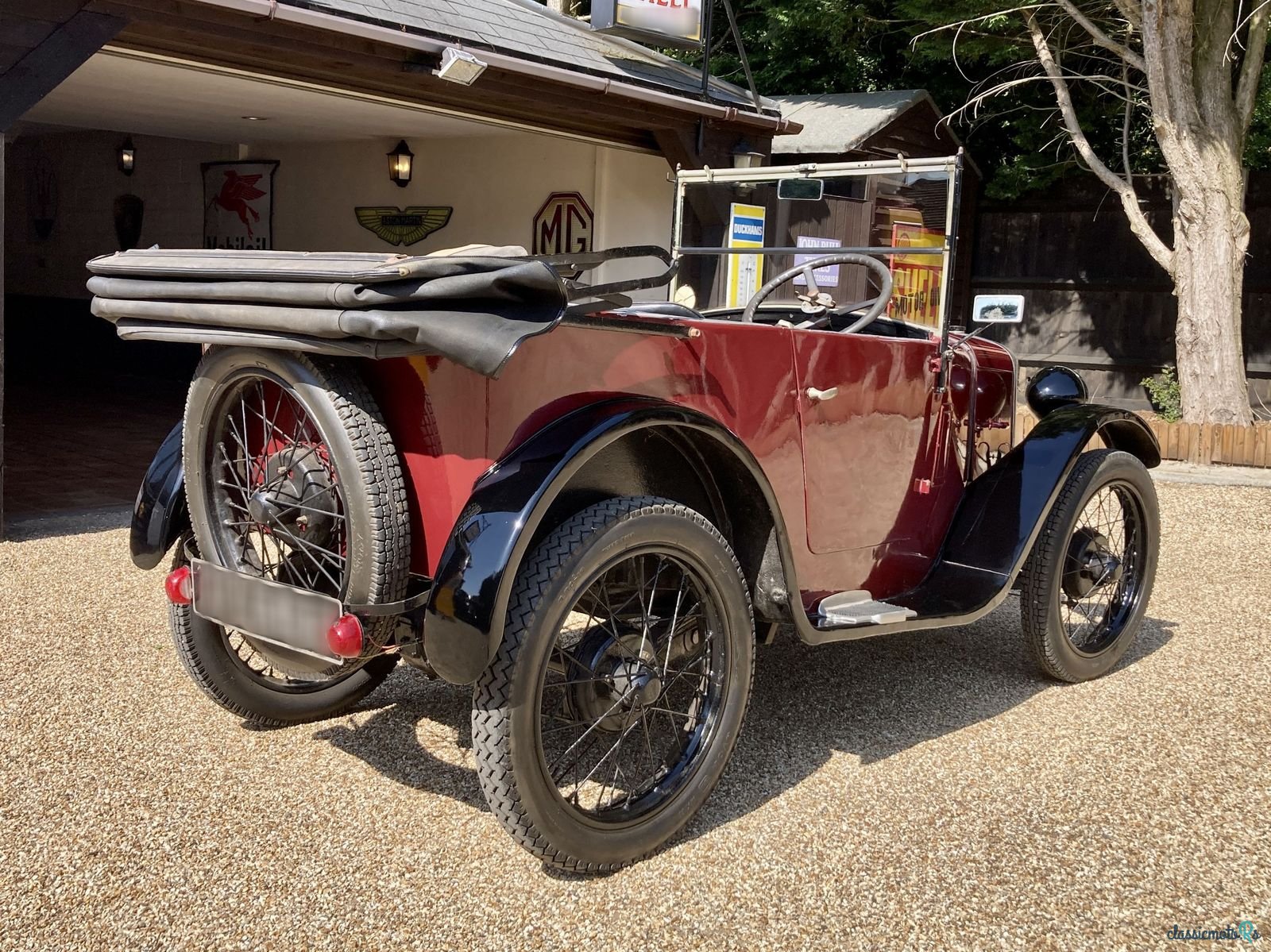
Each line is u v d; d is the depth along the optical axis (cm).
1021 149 1205
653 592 235
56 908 201
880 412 299
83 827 231
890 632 277
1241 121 873
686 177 372
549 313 195
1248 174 997
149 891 208
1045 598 326
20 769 257
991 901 212
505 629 203
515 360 211
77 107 815
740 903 211
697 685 248
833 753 284
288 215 1047
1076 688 339
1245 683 343
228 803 245
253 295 209
